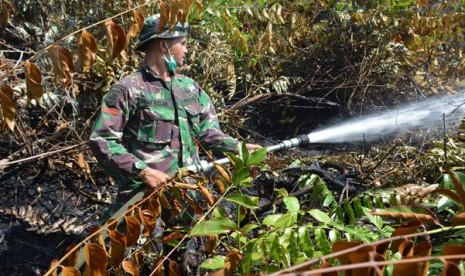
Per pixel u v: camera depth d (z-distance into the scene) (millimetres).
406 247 1553
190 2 2812
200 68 5750
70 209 4922
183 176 2916
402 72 6656
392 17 6723
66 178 5199
